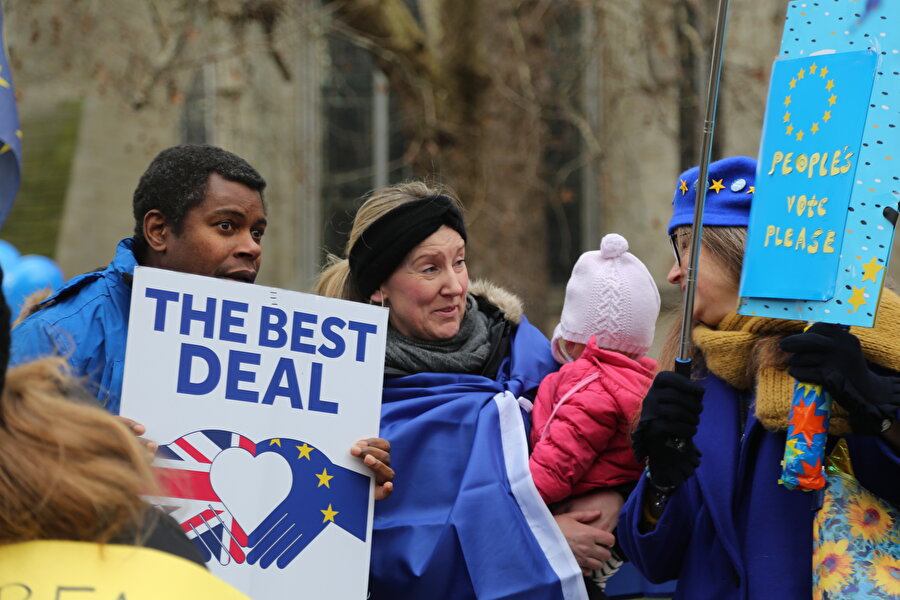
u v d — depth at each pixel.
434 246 5.77
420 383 5.74
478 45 16.33
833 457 4.69
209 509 4.71
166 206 5.73
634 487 5.68
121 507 2.87
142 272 4.80
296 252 23.45
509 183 16.39
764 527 4.66
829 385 4.22
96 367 5.31
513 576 5.28
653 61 19.28
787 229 4.40
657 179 20.84
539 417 5.73
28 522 2.80
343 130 23.77
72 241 22.59
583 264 5.90
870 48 4.36
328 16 17.81
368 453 4.94
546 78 17.83
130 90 19.16
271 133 22.94
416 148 16.20
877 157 4.27
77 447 2.88
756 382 4.79
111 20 19.94
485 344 6.04
